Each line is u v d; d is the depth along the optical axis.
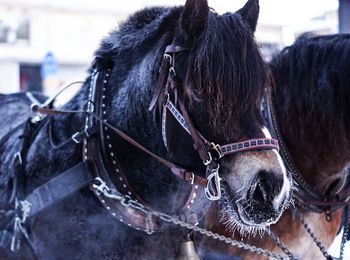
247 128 2.16
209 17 2.20
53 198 2.53
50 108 2.81
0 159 2.87
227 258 2.96
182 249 2.59
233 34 2.16
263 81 2.16
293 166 3.16
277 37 15.10
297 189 3.16
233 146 2.15
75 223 2.53
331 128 3.13
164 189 2.51
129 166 2.54
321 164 3.20
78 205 2.53
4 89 12.70
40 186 2.61
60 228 2.55
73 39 16.89
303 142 3.20
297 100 3.18
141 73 2.45
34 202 2.58
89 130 2.56
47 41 16.56
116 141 2.55
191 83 2.18
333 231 3.38
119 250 2.52
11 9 16.27
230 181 2.17
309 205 3.20
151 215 2.52
